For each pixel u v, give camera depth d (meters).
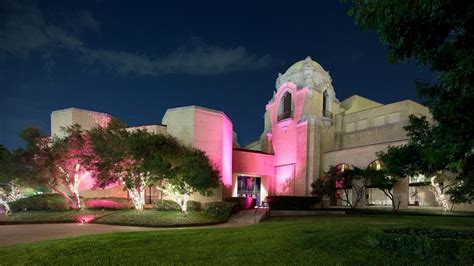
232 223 20.61
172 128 26.53
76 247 9.45
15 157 22.17
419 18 5.16
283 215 25.38
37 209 24.14
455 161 5.56
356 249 8.45
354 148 30.77
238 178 35.69
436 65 5.79
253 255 8.09
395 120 31.55
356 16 5.47
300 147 34.12
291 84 36.97
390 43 5.55
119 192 27.23
